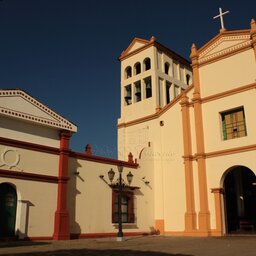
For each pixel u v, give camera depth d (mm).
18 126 18000
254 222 23797
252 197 26094
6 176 16906
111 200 21859
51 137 19422
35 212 17766
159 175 25078
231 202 25297
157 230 24047
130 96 30703
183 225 22844
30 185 17828
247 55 22484
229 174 25922
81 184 20375
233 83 22750
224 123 23031
